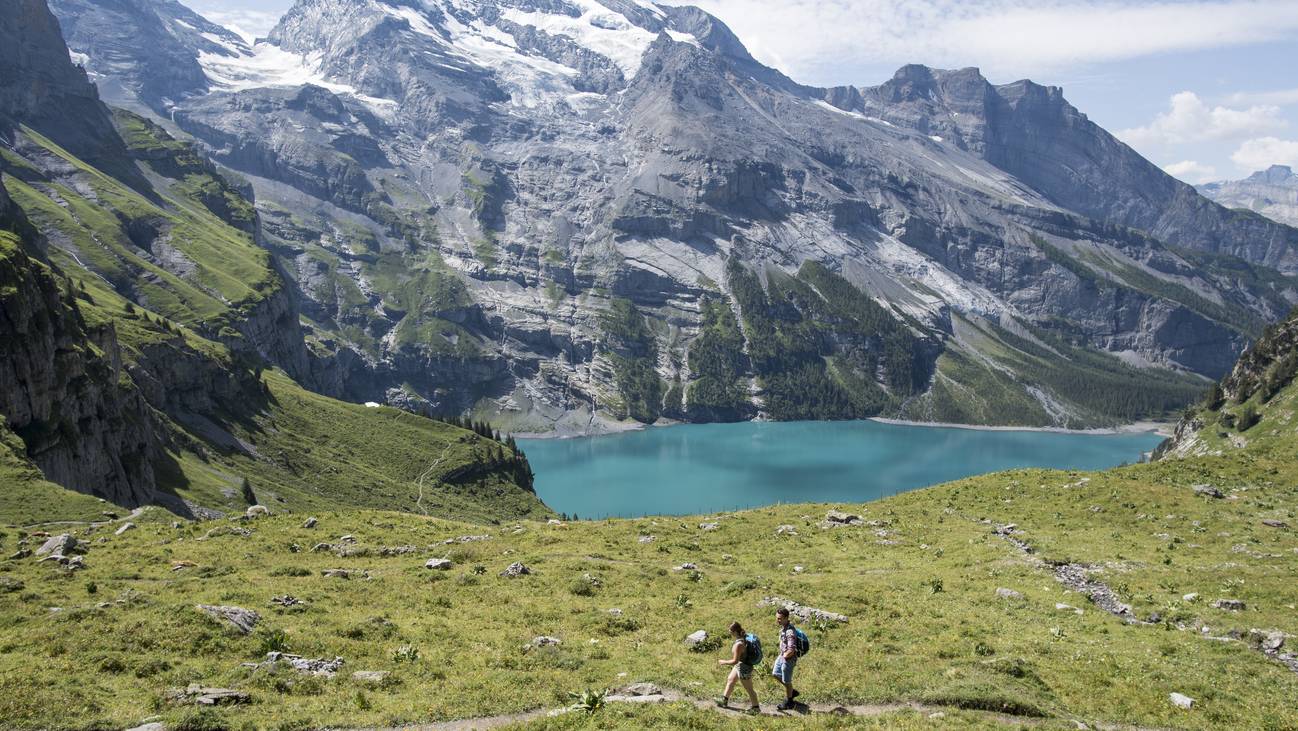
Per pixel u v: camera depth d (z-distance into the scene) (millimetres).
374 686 34750
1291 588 51469
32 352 132500
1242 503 76250
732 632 33188
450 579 54594
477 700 33219
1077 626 45656
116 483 147125
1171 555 61906
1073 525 73188
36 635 37500
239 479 188000
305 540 66188
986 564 60000
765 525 77375
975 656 39656
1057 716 32719
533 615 46781
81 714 29547
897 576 57594
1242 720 33062
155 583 50344
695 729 29109
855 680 36094
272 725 29766
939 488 94188
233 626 39844
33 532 65562
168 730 28406
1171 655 41000
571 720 30000
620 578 55844
